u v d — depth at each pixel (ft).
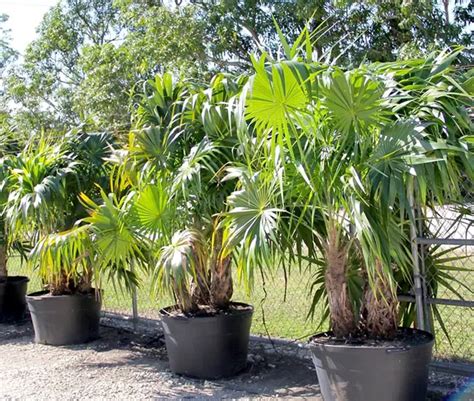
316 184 11.15
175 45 45.62
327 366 11.80
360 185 10.10
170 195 14.52
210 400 13.70
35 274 26.81
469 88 11.44
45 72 80.18
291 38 46.06
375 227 10.46
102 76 49.11
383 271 11.18
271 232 11.17
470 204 12.31
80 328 19.35
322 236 13.00
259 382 14.84
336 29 42.88
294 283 24.39
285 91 9.95
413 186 10.80
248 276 11.57
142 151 15.35
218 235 15.20
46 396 14.39
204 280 15.74
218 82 14.60
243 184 12.25
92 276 19.99
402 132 10.62
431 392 13.28
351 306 12.53
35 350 18.90
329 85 10.18
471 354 15.44
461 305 13.07
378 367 11.25
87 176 19.94
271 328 19.43
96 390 14.71
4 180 20.35
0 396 14.49
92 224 15.35
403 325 13.85
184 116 15.31
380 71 12.00
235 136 14.37
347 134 10.62
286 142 10.87
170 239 14.84
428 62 12.19
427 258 13.51
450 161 11.12
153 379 15.38
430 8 39.37
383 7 42.16
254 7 46.29
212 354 14.98
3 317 23.56
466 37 42.04
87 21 82.43
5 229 21.74
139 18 50.93
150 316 22.12
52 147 20.13
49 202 18.43
